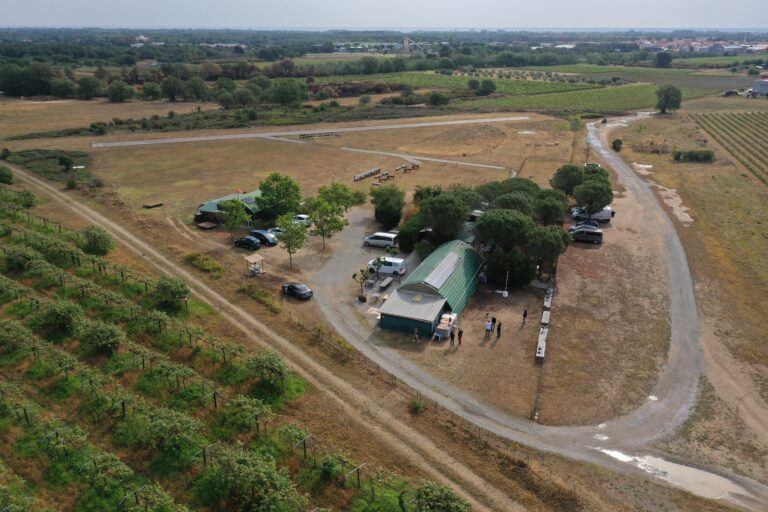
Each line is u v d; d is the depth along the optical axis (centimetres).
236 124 15188
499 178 10069
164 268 6184
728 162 11181
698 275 6253
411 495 3130
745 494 3294
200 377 4122
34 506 2964
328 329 5069
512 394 4178
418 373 4425
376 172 10369
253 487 3028
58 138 12988
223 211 7125
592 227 7181
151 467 3294
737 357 4719
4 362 4153
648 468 3481
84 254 5969
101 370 4172
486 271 6019
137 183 9562
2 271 5591
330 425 3762
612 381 4356
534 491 3266
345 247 6988
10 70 19750
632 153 12175
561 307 5512
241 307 5384
